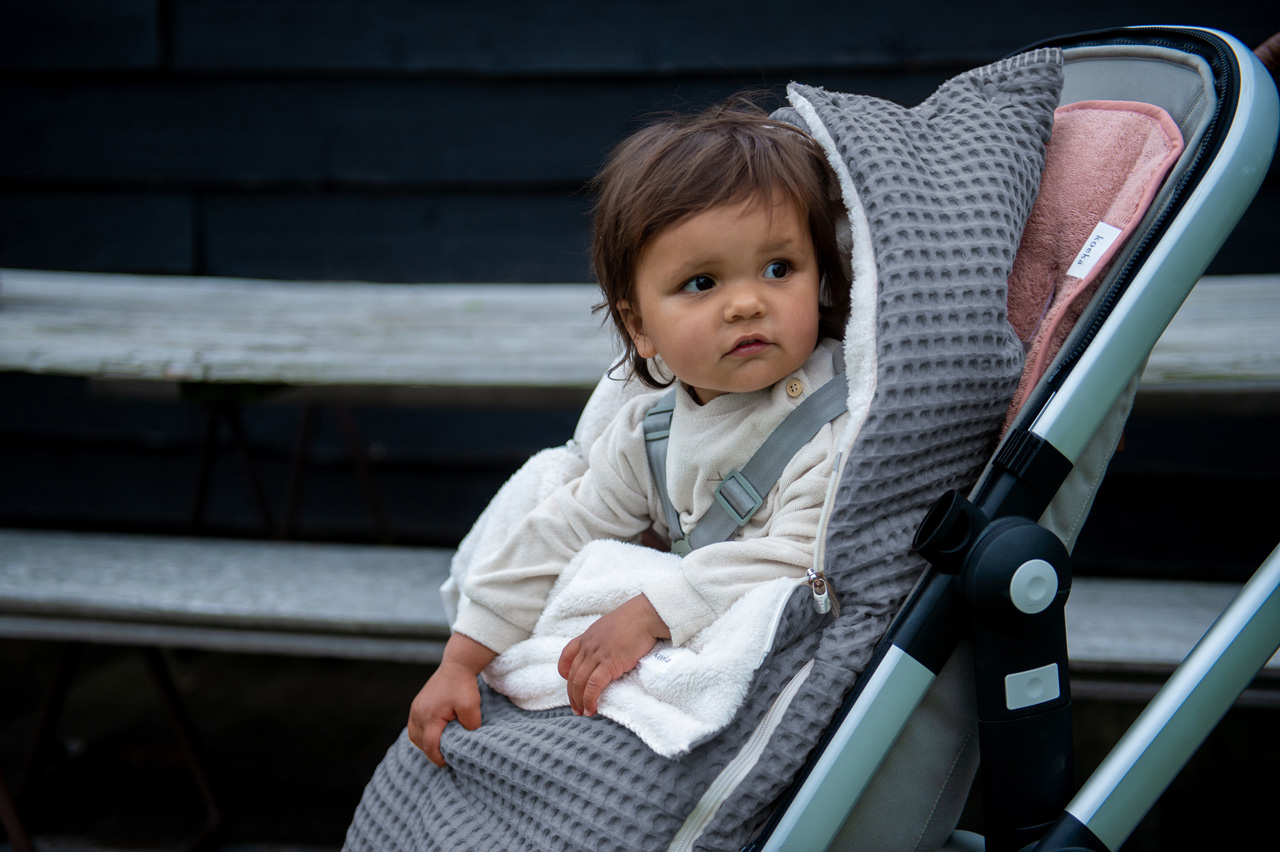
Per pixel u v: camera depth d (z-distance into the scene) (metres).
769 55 2.79
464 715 1.07
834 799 0.84
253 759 2.13
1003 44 2.69
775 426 1.03
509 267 3.01
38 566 1.78
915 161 0.97
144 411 3.23
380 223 3.03
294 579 1.72
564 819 0.90
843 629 0.89
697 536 1.08
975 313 0.91
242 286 2.62
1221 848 1.65
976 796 1.89
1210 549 2.80
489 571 1.12
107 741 2.23
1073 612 1.51
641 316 1.04
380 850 1.03
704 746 0.89
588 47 2.85
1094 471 0.92
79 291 2.50
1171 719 0.85
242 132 3.01
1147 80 1.03
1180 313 1.91
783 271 0.98
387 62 2.91
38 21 2.98
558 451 1.25
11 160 3.09
